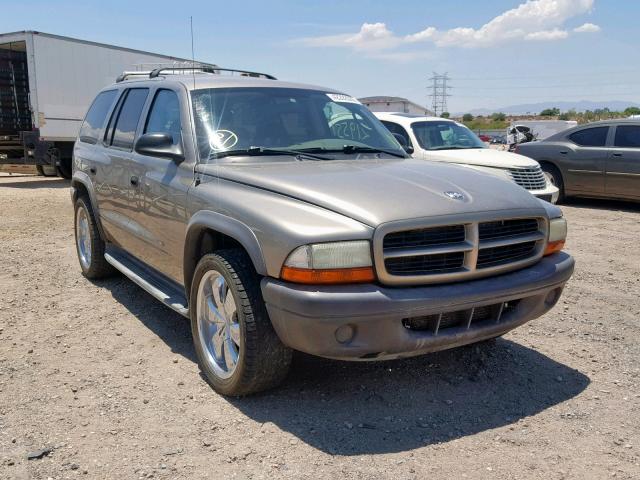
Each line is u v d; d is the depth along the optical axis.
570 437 3.37
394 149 4.98
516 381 4.08
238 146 4.29
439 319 3.38
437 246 3.38
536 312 3.87
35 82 15.33
